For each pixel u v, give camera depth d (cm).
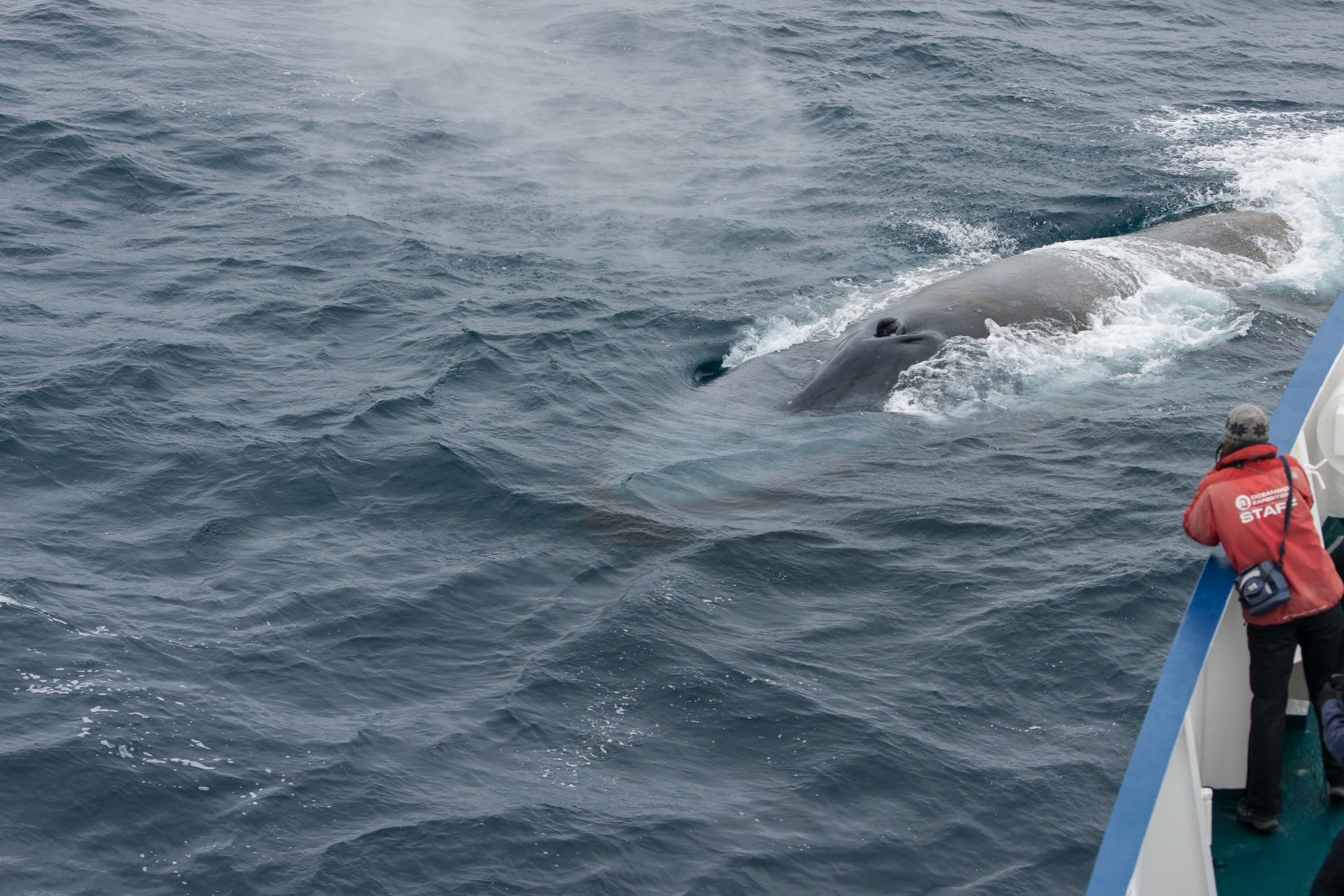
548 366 1980
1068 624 1327
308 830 1082
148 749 1161
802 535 1521
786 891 1026
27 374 1898
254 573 1451
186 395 1877
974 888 1026
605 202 2708
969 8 4181
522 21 4053
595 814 1102
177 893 1016
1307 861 937
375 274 2325
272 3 4162
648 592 1398
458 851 1062
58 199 2638
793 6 4175
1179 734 855
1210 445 1686
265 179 2791
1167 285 2162
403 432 1767
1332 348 1148
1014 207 2603
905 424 1783
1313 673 941
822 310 2197
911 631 1341
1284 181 2677
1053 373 1898
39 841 1059
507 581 1438
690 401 1900
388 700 1246
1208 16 4097
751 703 1234
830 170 2861
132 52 3547
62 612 1355
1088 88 3372
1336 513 1155
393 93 3366
